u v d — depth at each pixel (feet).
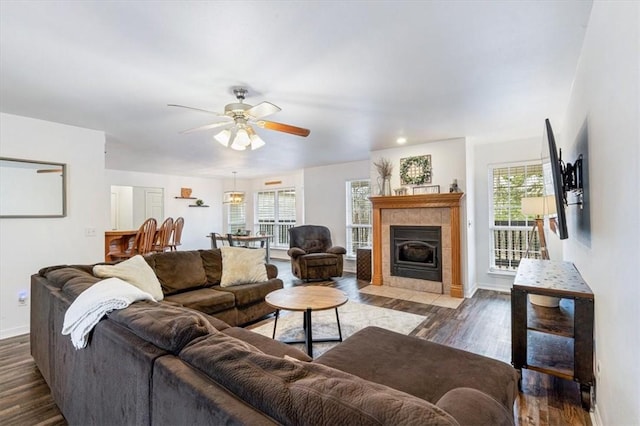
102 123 11.78
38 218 11.21
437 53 7.03
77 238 12.08
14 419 6.33
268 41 6.40
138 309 4.72
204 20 5.66
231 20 5.67
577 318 6.56
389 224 17.43
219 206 32.07
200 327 4.03
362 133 13.96
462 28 6.09
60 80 8.09
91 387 4.86
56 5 5.19
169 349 3.71
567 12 5.67
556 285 7.24
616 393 4.76
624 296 4.27
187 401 3.03
